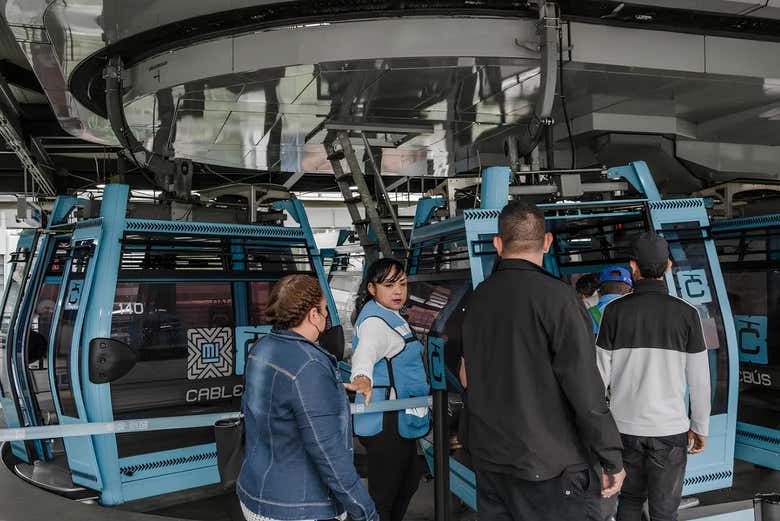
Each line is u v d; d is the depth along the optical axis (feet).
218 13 18.85
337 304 29.66
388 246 21.93
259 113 24.77
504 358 7.19
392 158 33.35
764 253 18.12
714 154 30.35
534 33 19.40
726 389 14.20
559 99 24.49
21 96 30.89
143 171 28.99
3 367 19.56
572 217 14.05
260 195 21.63
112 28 19.27
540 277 7.25
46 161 36.94
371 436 10.52
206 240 17.60
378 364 10.77
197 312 18.89
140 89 21.99
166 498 15.89
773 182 23.16
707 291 14.34
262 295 20.24
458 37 19.24
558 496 6.92
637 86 23.03
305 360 6.81
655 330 9.95
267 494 6.78
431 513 13.85
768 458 16.14
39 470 17.95
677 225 14.39
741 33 21.12
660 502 10.06
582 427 6.82
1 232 58.49
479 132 28.78
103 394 14.73
